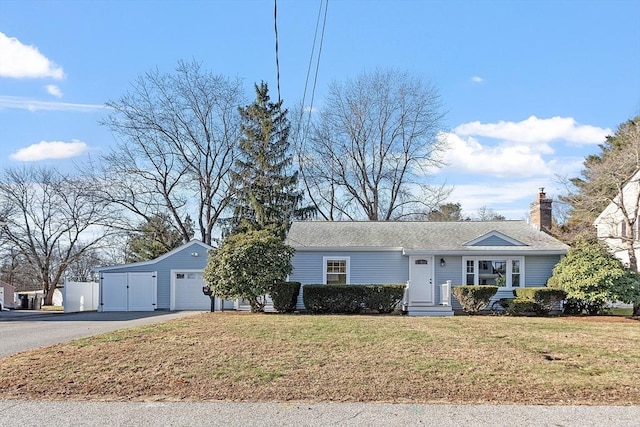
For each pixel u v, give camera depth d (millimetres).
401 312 21172
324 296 20625
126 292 27125
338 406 7191
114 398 7586
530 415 6801
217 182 36906
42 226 41219
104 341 11391
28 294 41344
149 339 11625
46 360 9625
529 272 22703
